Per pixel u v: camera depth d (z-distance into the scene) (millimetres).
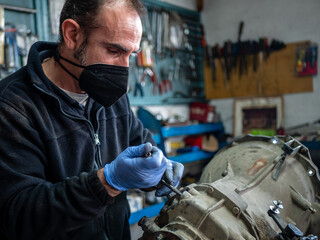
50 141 847
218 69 4047
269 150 1124
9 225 694
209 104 4191
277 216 838
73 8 803
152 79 3445
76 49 828
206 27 4148
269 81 3660
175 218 784
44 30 2562
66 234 891
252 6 3732
